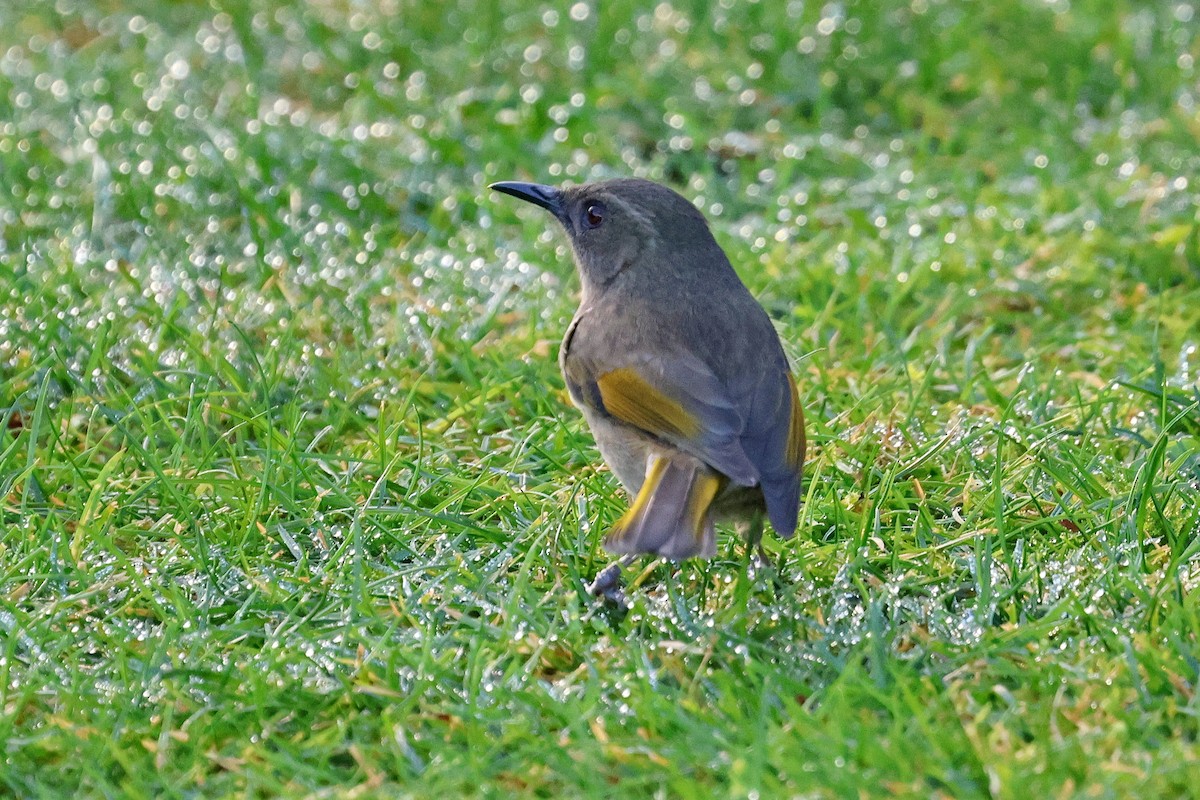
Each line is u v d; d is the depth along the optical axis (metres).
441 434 11.79
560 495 10.70
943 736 7.62
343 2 20.48
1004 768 7.29
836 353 13.18
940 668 8.62
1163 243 14.63
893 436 11.54
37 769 7.98
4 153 15.84
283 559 10.22
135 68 18.28
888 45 18.78
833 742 7.54
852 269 14.22
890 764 7.48
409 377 12.64
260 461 11.30
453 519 10.20
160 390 12.07
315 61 18.81
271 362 12.32
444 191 15.98
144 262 14.12
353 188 15.84
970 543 10.04
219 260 14.25
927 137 17.17
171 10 20.23
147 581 9.69
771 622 9.30
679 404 9.73
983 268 14.44
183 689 8.52
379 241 14.77
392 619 9.22
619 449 10.02
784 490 9.39
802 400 12.05
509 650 8.89
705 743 7.79
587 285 10.98
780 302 14.12
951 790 7.41
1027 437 11.31
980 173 16.67
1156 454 10.09
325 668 8.77
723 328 10.18
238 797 7.65
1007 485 10.70
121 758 7.75
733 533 10.35
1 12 20.28
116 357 12.61
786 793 7.26
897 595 9.41
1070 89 17.91
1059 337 13.34
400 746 7.93
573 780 7.62
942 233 14.74
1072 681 8.31
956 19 19.20
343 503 10.60
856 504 10.68
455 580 9.68
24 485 10.64
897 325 13.85
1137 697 8.14
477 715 8.20
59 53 18.86
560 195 11.03
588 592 9.63
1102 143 16.77
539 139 17.12
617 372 9.97
